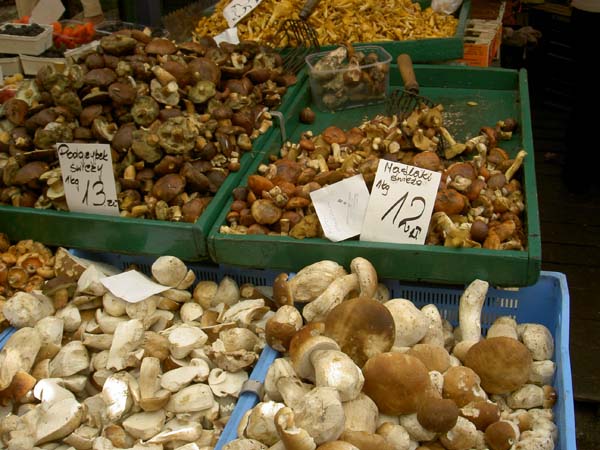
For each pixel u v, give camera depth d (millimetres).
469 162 1654
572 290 2379
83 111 1657
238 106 1801
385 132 1773
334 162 1709
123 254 1585
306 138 1884
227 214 1534
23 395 1264
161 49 1797
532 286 1432
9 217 1588
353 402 1146
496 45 2680
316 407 1068
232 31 2387
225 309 1428
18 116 1666
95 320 1430
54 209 1598
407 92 1938
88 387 1326
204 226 1466
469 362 1260
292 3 2418
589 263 2498
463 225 1460
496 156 1736
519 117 1951
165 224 1476
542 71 3662
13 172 1613
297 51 2275
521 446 1142
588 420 1971
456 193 1501
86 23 2459
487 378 1238
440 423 1112
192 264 1562
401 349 1271
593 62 2600
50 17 2578
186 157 1615
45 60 2277
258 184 1550
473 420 1182
